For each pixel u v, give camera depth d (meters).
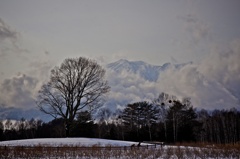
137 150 36.16
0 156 31.11
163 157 32.62
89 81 55.88
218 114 107.44
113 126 99.94
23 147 34.81
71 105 54.62
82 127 79.19
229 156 34.22
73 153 33.00
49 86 54.72
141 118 96.00
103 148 36.84
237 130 94.44
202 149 38.56
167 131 83.62
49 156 31.33
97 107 56.53
